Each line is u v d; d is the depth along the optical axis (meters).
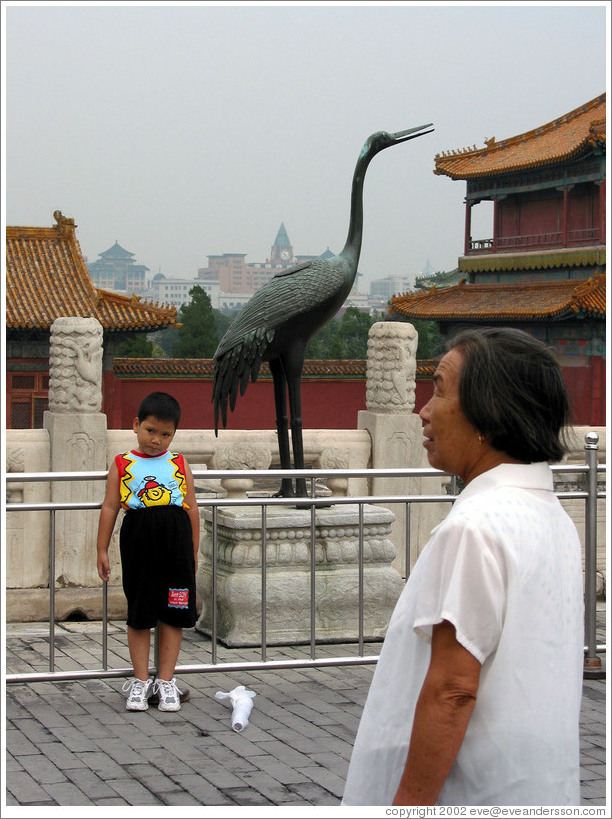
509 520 2.32
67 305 34.81
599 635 6.96
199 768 4.68
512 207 47.69
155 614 5.50
